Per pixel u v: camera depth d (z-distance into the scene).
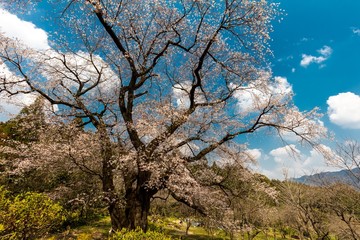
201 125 15.26
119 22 14.31
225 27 14.22
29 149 14.77
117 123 15.41
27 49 14.20
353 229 11.68
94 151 14.66
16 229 8.53
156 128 14.07
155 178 13.62
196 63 16.31
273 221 24.41
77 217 17.95
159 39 15.97
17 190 17.08
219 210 15.41
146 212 14.23
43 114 15.63
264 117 14.95
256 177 16.53
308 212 14.02
